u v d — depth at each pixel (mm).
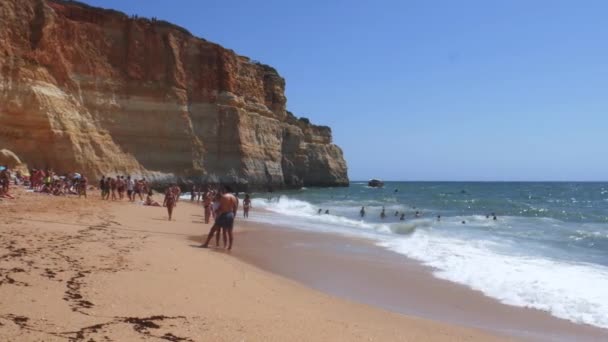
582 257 15672
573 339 7441
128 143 46469
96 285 7551
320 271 12172
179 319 6340
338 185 89375
